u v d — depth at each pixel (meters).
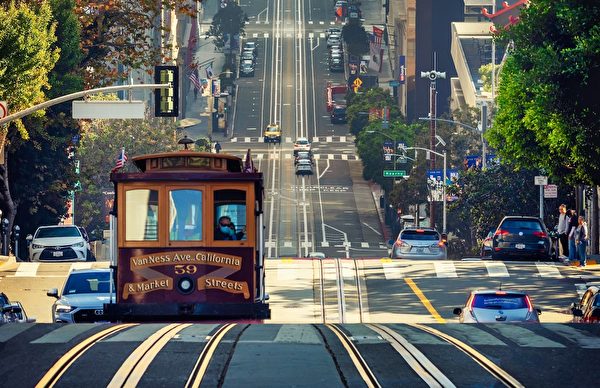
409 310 123.94
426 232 172.38
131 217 80.06
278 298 132.88
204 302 79.81
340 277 147.62
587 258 173.75
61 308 97.12
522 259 164.38
